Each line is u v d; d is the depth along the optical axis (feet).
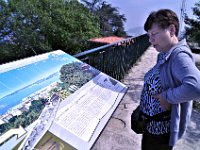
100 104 5.49
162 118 4.86
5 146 3.40
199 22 51.57
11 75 4.73
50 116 4.29
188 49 4.17
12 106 4.03
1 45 66.13
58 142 4.04
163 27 4.20
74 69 6.23
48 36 72.23
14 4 68.74
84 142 4.27
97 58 11.10
